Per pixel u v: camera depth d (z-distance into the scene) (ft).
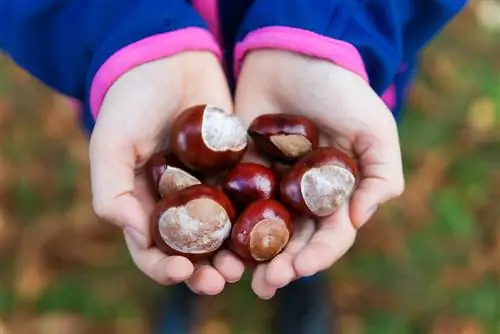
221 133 1.34
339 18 1.35
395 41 1.40
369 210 1.34
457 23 2.37
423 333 1.93
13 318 1.96
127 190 1.33
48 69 1.43
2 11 1.37
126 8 1.36
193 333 1.93
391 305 1.96
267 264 1.28
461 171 2.12
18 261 2.03
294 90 1.41
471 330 1.93
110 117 1.34
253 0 1.51
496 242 2.03
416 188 2.09
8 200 2.10
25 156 2.16
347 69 1.36
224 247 1.30
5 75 2.26
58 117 2.20
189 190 1.28
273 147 1.37
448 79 2.27
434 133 2.17
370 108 1.36
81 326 1.96
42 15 1.36
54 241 2.05
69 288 1.99
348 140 1.39
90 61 1.39
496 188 2.10
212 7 1.48
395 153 1.37
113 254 2.03
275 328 1.93
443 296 1.96
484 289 1.97
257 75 1.43
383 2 1.36
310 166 1.31
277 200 1.35
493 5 2.43
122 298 1.98
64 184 2.12
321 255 1.28
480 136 2.17
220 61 1.45
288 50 1.37
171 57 1.37
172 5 1.38
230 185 1.34
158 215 1.27
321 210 1.31
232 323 1.94
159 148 1.41
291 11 1.36
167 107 1.38
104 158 1.33
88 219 2.07
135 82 1.36
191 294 1.94
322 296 1.93
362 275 1.99
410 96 2.22
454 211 2.06
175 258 1.23
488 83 2.27
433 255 2.01
